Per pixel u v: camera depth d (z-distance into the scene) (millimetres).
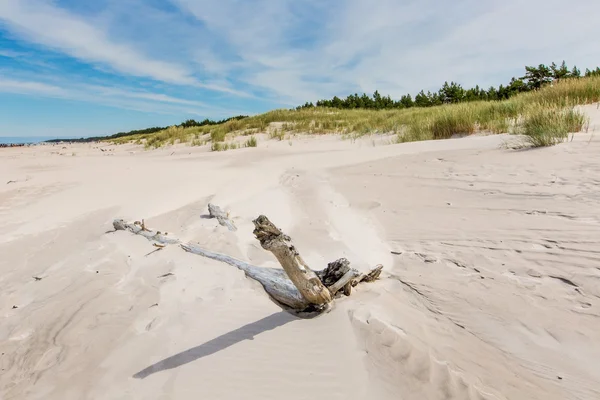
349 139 16406
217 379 2035
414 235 4289
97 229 5066
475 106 14734
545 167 5758
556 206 4250
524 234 3746
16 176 9859
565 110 9094
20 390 2053
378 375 2029
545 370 2119
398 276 3395
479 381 2014
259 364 2152
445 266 3445
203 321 2645
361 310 2740
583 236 3467
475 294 2920
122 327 2598
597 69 23172
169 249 4090
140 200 6613
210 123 38594
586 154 5977
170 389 1973
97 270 3645
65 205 6414
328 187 6996
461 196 5266
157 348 2344
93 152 23094
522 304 2715
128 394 1958
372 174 7520
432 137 12375
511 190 5062
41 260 4047
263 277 3311
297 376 2045
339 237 4566
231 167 10219
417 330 2498
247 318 2699
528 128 8242
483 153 7480
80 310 2850
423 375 2029
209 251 3947
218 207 5465
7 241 4711
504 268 3223
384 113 22562
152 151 20234
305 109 30109
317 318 2699
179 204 6387
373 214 5230
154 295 3049
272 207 6004
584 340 2307
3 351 2438
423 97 33188
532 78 25922
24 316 2859
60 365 2242
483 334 2463
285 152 13461
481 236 3914
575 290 2766
